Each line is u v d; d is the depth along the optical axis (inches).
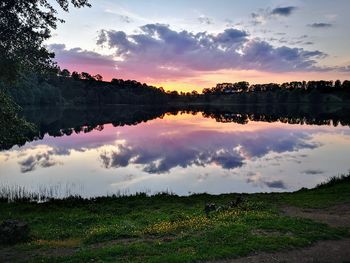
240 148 2187.5
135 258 497.4
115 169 1596.9
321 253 496.1
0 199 1079.6
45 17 932.0
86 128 3563.0
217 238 557.6
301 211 788.6
